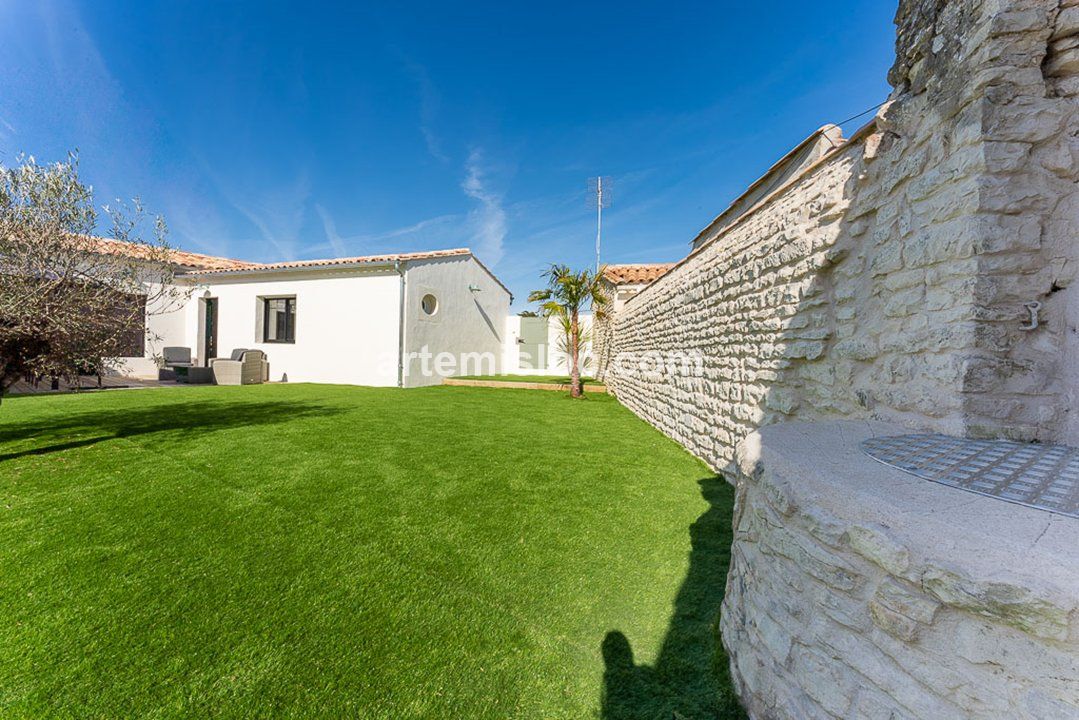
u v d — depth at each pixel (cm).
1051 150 224
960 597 114
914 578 124
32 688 185
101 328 477
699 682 204
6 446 559
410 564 297
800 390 397
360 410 912
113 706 178
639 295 998
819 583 154
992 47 224
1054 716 98
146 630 221
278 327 1552
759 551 192
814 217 379
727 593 228
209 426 711
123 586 257
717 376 561
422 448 601
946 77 249
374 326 1392
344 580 274
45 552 292
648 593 273
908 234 277
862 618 138
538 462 551
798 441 229
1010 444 218
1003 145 225
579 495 437
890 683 127
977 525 124
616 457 592
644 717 185
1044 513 131
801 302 391
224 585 263
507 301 2089
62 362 454
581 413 973
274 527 343
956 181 240
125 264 508
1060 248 223
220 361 1363
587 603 262
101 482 429
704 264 625
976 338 229
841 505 152
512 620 244
